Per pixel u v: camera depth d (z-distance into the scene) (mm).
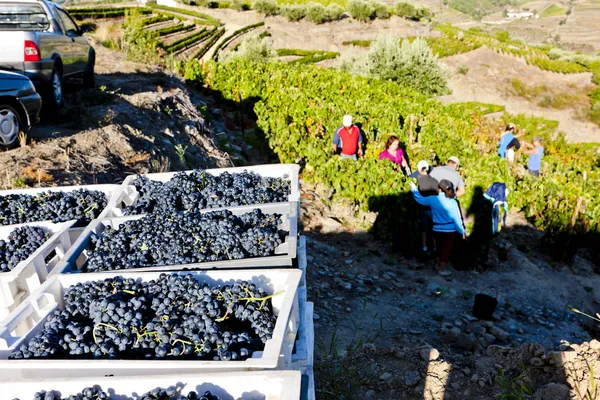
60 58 9562
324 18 55625
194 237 3770
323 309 6969
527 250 10203
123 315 2883
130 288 3170
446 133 12305
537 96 49625
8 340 2738
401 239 8898
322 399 4840
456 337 6547
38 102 7855
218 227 3859
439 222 8312
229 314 2953
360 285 7863
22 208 4449
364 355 5566
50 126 8617
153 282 3227
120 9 40500
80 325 2869
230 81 16969
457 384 5082
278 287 3209
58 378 2406
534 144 12570
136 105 10523
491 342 6668
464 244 8734
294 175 4859
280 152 11742
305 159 11797
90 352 2723
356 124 12133
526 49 63875
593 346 5070
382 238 9234
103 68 15266
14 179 6395
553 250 10133
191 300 2979
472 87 49531
